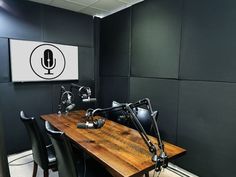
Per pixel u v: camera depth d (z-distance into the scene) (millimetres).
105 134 1933
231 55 1956
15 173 2436
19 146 3070
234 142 1960
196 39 2270
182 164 2486
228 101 1996
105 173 1669
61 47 3441
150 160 1381
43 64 3236
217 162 2113
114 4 3293
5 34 2842
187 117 2406
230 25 1950
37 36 3158
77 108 3725
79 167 1754
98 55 4090
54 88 3422
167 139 2674
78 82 3760
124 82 3438
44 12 3219
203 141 2242
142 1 2977
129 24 3260
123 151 1530
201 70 2232
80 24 3709
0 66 2822
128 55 3314
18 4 2936
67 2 3180
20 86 3037
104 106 4008
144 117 2180
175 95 2541
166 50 2635
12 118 2982
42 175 2373
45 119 2527
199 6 2219
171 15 2543
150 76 2896
